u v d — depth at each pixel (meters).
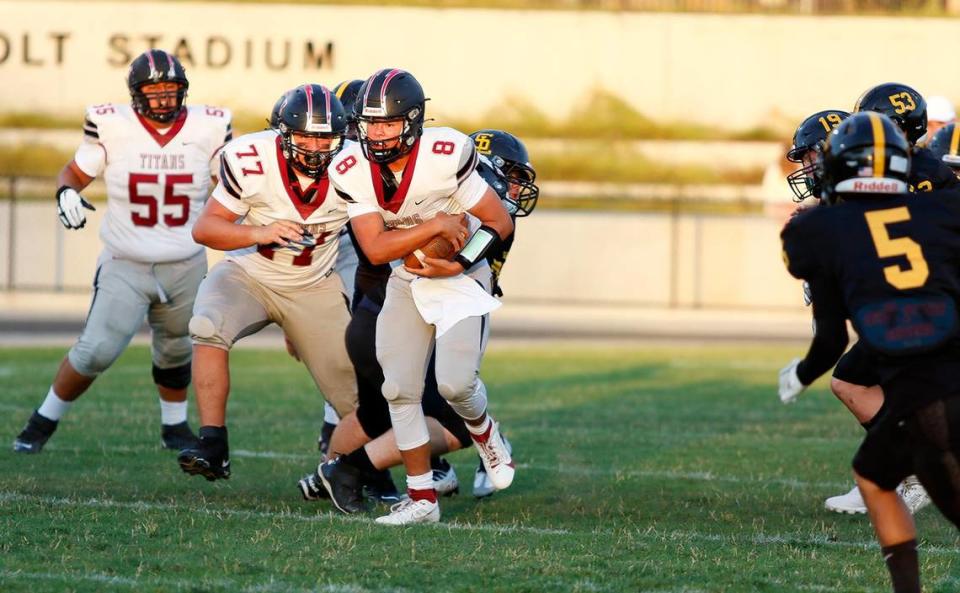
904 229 12.38
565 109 81.25
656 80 81.19
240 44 80.31
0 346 39.72
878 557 15.37
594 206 74.00
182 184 21.31
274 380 32.97
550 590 13.62
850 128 12.84
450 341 16.42
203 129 21.48
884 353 11.97
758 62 80.69
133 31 80.69
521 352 41.06
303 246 17.42
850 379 17.12
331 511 17.69
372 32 80.88
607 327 51.28
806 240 12.66
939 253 12.28
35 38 80.69
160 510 17.27
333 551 15.10
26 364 34.88
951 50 79.56
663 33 81.00
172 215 21.38
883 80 80.06
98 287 21.45
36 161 78.19
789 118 80.62
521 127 80.88
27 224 64.38
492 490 19.19
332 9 80.75
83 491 18.61
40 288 59.78
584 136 80.50
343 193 16.19
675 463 22.20
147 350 38.59
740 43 80.62
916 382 11.98
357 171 16.12
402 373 16.53
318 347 18.67
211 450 17.48
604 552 15.33
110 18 80.69
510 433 25.33
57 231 60.69
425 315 16.42
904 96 18.42
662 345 44.41
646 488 19.92
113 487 19.02
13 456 21.39
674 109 81.00
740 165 79.31
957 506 12.03
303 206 17.98
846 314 12.70
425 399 17.89
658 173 78.62
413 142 15.98
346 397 18.80
